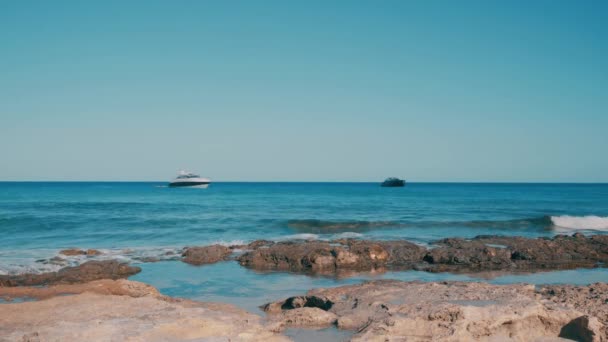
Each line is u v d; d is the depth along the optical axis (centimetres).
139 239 3078
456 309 1131
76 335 991
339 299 1386
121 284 1636
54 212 4781
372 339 1034
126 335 1003
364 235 3322
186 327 1071
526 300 1222
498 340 1075
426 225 3844
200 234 3322
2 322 1112
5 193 10719
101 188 15550
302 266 2219
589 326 1092
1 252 2538
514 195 10406
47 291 1583
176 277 1995
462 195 10250
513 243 2762
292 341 1073
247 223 3878
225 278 1983
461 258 2317
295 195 10019
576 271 2169
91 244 2861
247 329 1103
